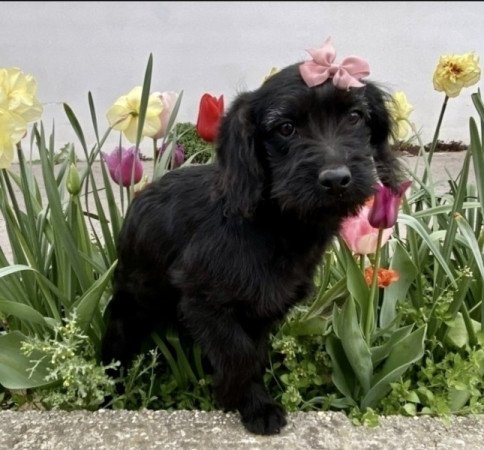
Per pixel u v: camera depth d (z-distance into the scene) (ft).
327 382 2.21
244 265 1.86
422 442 1.80
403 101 2.32
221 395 1.96
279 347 2.18
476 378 2.02
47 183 2.05
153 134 2.38
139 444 1.78
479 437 1.83
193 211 1.96
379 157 2.02
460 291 2.16
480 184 2.14
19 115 1.88
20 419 1.89
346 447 1.78
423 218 2.54
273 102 1.82
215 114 2.24
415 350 2.01
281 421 1.89
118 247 2.21
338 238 2.17
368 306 2.07
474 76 2.33
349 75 1.77
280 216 1.87
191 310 1.95
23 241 2.14
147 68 2.10
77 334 2.01
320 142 1.75
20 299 2.19
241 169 1.83
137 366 2.12
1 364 1.97
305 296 2.08
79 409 2.00
